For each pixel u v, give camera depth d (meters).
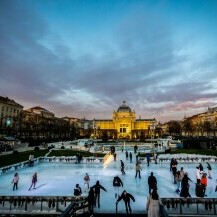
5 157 48.84
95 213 15.75
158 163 43.78
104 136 163.62
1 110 107.19
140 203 18.39
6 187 24.88
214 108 182.50
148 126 190.62
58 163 44.69
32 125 128.25
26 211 15.81
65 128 158.25
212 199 15.60
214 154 59.47
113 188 23.92
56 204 16.31
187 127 167.75
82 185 25.64
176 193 22.06
